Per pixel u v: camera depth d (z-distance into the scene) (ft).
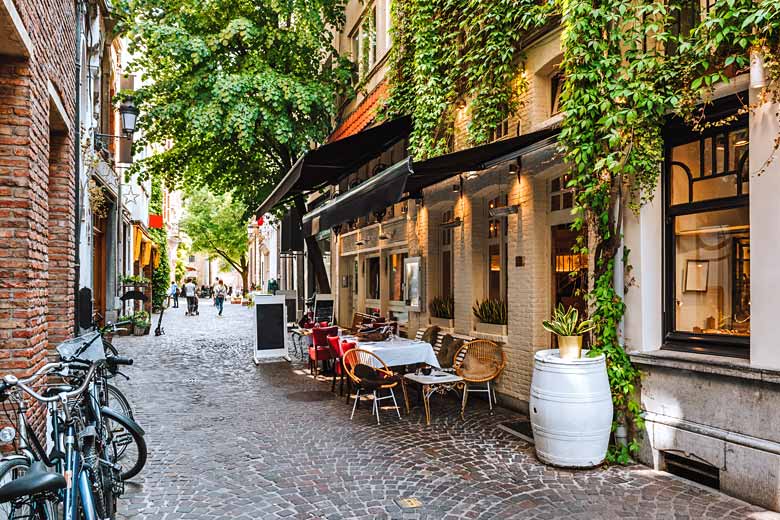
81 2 30.99
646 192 18.29
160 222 95.96
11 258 17.92
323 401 28.53
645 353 18.08
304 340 57.00
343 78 48.60
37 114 19.13
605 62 18.44
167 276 129.29
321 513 14.90
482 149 22.24
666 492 16.06
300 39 46.19
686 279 18.30
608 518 14.42
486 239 30.99
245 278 163.43
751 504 15.10
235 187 61.41
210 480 17.35
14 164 17.93
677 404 17.35
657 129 17.92
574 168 20.63
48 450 18.75
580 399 17.74
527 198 25.81
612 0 18.33
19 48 17.24
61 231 27.27
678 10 18.04
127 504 15.55
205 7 46.47
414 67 33.88
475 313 30.19
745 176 16.52
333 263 64.59
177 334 64.90
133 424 16.98
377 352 26.55
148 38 45.09
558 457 18.10
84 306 36.50
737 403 15.62
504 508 15.11
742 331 16.58
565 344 18.58
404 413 25.84
